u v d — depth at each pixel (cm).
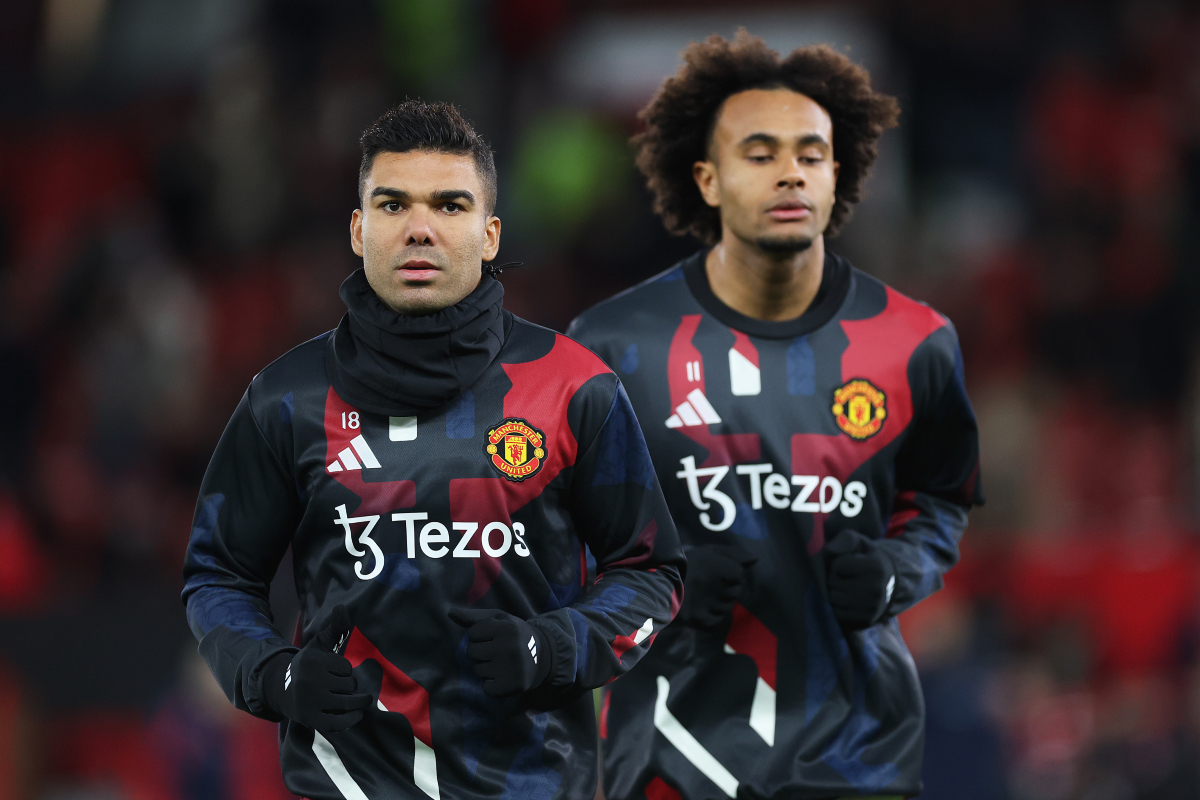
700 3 4188
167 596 2700
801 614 1330
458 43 3775
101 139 4225
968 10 4209
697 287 1375
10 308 3641
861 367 1339
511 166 3788
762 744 1327
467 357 1080
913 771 1342
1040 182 4038
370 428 1086
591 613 1079
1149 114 4112
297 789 1095
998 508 3189
